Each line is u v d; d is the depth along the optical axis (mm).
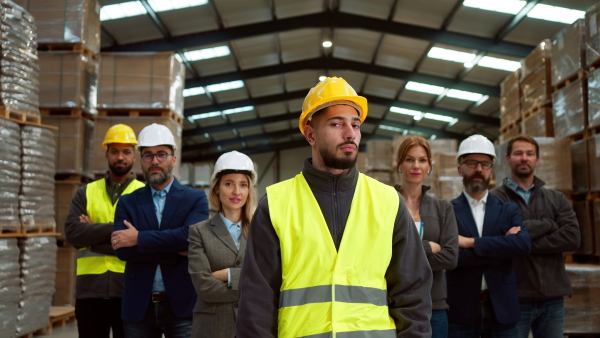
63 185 7164
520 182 4008
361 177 2027
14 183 5426
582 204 5895
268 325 1780
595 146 5543
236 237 3148
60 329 6496
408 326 1834
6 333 5121
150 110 7355
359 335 1756
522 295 3686
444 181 9453
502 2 11562
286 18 14039
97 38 7688
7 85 5414
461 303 3441
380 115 23656
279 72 17125
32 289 5652
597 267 5074
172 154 3482
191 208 3418
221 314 2857
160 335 3293
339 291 1792
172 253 3227
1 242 5164
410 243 1936
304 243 1849
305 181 1976
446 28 13461
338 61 17141
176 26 13617
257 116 23641
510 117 7977
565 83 6289
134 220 3359
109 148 4152
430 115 21469
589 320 4934
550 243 3701
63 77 7062
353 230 1877
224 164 3113
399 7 13148
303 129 2043
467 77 16219
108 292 3828
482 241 3389
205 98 19375
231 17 13719
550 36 12461
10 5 5484
